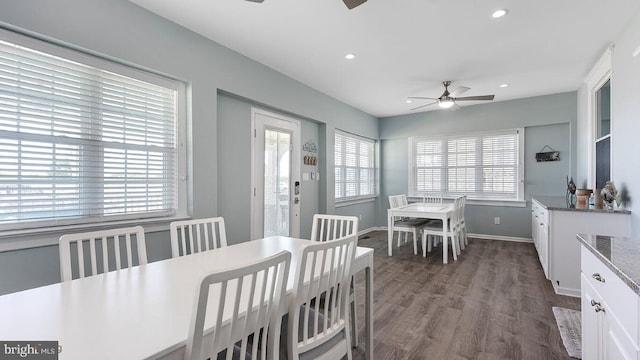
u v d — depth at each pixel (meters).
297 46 3.08
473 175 5.68
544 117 4.93
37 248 1.95
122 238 2.36
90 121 2.18
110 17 2.20
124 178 2.38
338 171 5.48
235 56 3.19
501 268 3.80
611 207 3.01
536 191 5.12
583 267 1.57
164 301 1.18
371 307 1.89
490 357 1.95
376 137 6.54
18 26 1.80
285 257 1.11
